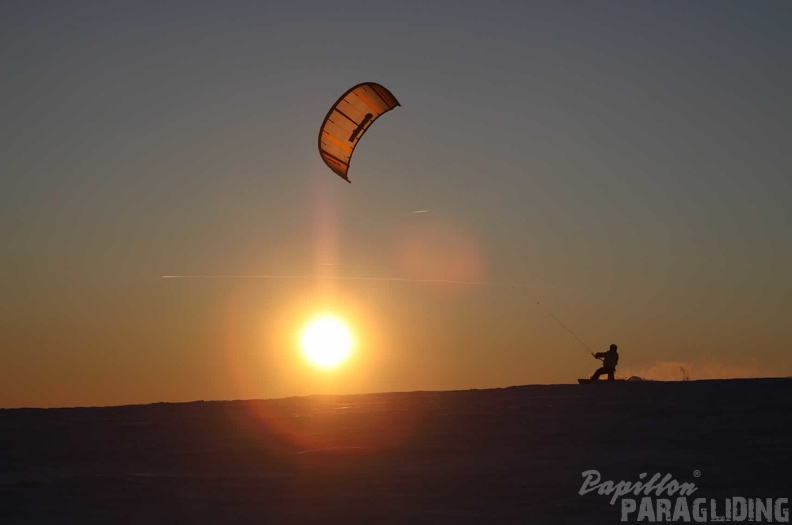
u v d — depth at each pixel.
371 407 31.73
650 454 21.56
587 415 27.80
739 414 27.08
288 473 20.09
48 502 17.41
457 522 15.85
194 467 21.00
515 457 21.62
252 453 22.80
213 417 29.45
